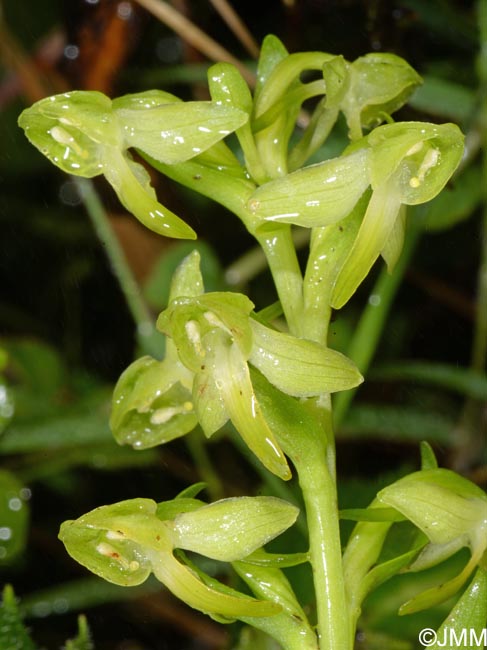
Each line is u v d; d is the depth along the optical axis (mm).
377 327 178
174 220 138
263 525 136
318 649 138
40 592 184
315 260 140
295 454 137
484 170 181
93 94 138
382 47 191
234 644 173
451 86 180
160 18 189
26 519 178
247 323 135
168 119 137
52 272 207
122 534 136
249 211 134
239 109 136
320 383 134
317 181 135
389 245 138
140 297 190
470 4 188
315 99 187
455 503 136
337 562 137
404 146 135
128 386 145
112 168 139
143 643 186
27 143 204
